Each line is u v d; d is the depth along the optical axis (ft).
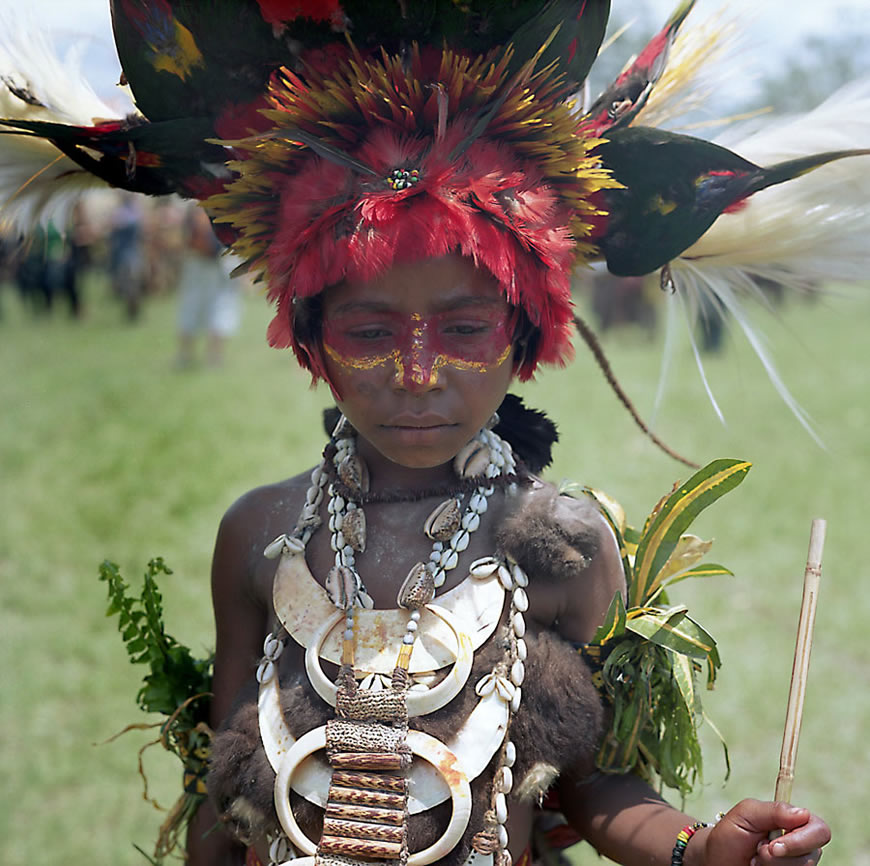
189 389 35.27
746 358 43.75
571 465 24.38
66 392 35.04
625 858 4.95
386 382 4.54
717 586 16.85
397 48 4.71
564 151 4.63
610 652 4.95
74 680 13.91
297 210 4.58
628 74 5.16
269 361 41.81
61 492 22.39
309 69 4.78
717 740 12.30
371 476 5.04
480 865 4.56
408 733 4.55
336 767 4.57
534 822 5.58
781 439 27.73
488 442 5.00
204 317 39.75
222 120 4.96
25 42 5.31
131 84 4.99
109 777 11.92
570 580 4.83
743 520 20.26
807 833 4.26
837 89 5.18
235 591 5.32
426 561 4.83
